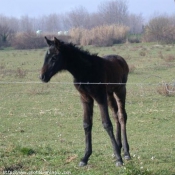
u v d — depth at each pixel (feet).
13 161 30.25
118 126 33.96
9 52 190.29
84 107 31.09
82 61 30.14
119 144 33.50
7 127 48.70
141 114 54.85
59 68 30.35
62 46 30.09
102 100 30.42
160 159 32.58
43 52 177.17
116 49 174.40
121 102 34.37
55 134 45.24
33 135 44.55
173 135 44.16
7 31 236.43
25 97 69.00
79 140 41.98
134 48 174.09
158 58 127.03
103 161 31.37
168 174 28.40
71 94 71.05
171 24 219.00
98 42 202.90
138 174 26.99
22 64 126.11
